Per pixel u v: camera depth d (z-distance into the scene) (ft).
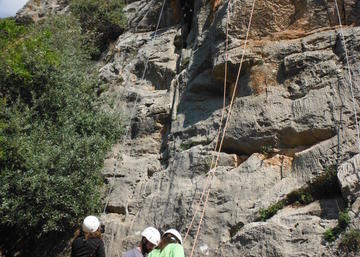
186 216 38.17
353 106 35.27
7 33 58.65
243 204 36.09
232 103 41.83
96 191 44.88
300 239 30.99
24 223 43.96
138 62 58.29
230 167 39.24
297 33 41.55
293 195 34.35
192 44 52.70
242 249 33.12
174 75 52.95
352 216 29.71
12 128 45.55
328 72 37.81
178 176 41.60
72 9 74.13
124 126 52.01
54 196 42.98
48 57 51.13
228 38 43.27
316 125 36.32
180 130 45.24
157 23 63.67
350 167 31.73
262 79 40.81
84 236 23.07
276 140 38.14
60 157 44.70
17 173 42.93
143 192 44.06
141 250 22.18
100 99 54.13
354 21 39.65
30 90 50.16
